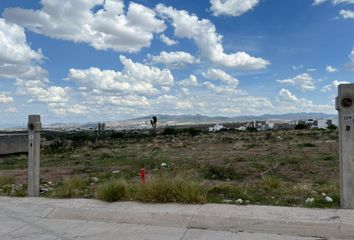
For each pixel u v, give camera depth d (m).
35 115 10.32
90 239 6.79
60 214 8.54
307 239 6.54
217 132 81.19
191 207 8.40
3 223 8.04
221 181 13.87
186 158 23.86
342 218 7.16
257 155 25.33
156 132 81.94
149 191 9.04
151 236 6.85
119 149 35.97
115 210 8.41
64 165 21.30
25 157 27.58
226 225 7.33
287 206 8.38
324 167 17.95
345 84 7.66
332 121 107.81
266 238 6.58
